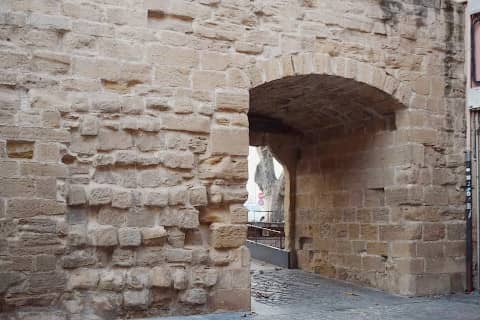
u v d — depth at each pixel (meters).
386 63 11.59
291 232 15.96
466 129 12.42
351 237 13.41
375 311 9.98
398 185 11.94
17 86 8.63
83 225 8.88
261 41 10.38
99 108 9.09
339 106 12.93
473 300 11.26
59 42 8.96
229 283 9.73
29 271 8.41
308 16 10.84
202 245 9.70
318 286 12.81
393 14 11.71
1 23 8.62
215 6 10.06
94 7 9.20
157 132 9.44
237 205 9.92
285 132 15.38
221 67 10.01
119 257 9.02
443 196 12.07
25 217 8.45
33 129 8.62
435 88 12.11
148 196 9.27
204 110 9.78
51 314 8.49
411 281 11.59
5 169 8.42
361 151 13.17
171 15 9.71
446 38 12.34
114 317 8.91
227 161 9.85
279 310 10.01
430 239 11.86
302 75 10.71
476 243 12.38
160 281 9.19
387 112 12.26
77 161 8.91
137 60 9.41
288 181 16.06
